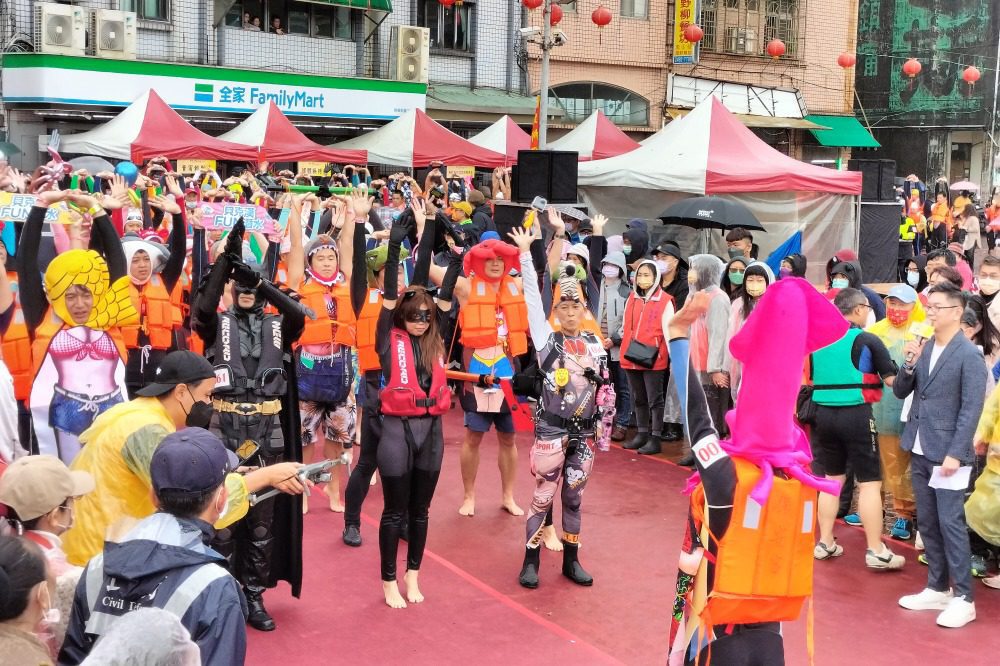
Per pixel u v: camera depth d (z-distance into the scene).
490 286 7.78
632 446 10.18
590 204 15.92
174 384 4.33
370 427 6.86
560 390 6.40
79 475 3.78
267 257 7.21
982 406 6.19
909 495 7.65
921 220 23.44
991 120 38.06
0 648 2.74
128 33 20.31
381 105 23.75
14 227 6.89
